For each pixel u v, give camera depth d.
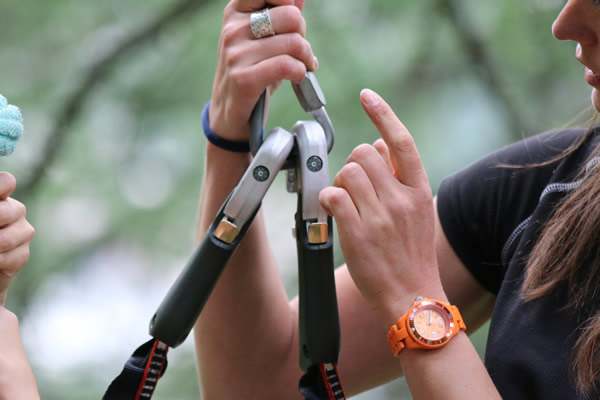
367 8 6.44
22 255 1.84
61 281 6.86
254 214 1.85
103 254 6.98
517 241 2.19
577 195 2.00
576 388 1.86
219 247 1.82
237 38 1.99
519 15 6.33
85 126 6.45
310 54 1.98
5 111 1.72
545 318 1.97
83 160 6.51
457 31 6.37
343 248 1.86
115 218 6.71
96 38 6.67
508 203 2.24
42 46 6.95
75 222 6.73
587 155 2.12
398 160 1.86
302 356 1.94
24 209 1.83
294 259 6.90
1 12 6.89
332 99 6.22
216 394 2.38
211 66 6.48
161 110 6.63
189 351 6.76
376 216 1.84
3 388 1.81
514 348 2.00
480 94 6.52
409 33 6.52
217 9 6.45
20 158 6.18
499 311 2.08
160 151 6.64
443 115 6.54
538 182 2.21
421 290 1.86
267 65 1.93
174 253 6.98
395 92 6.55
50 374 6.30
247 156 2.16
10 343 1.86
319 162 1.83
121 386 1.83
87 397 6.35
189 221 6.82
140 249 7.02
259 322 2.29
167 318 1.84
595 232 1.93
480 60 6.37
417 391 1.84
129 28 6.37
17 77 6.83
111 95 6.61
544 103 6.44
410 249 1.86
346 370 2.34
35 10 6.90
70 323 6.86
